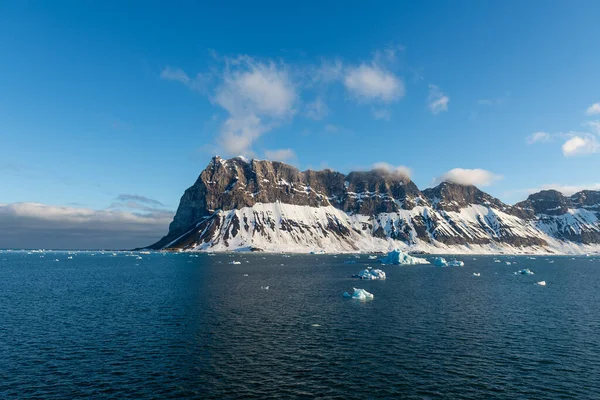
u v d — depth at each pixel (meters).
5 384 40.81
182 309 80.00
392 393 39.03
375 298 96.75
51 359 48.47
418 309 81.81
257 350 52.12
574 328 65.94
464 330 64.00
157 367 45.75
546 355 51.28
